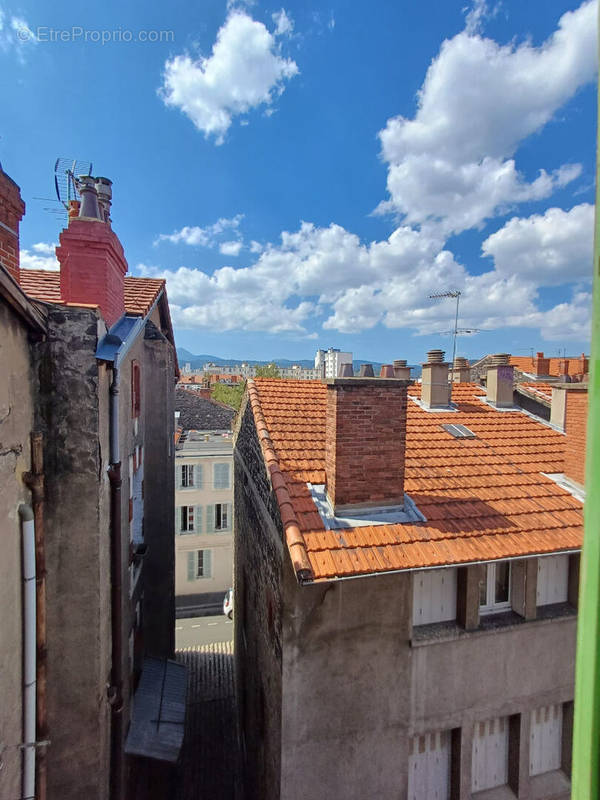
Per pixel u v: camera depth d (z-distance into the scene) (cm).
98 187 736
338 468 584
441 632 582
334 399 586
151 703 829
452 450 818
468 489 689
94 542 518
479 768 618
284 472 658
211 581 2216
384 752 560
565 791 636
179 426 2478
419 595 600
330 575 485
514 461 802
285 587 533
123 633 681
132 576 806
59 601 510
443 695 580
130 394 754
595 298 123
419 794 593
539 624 619
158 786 855
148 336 988
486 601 636
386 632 556
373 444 597
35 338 470
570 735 655
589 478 128
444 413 999
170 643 1031
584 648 129
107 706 562
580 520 644
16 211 489
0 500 399
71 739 517
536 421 1012
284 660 532
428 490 671
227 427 2667
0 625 394
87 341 507
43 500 489
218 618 2047
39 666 465
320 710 540
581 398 725
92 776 525
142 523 906
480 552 554
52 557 506
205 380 5269
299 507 583
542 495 695
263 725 701
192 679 1412
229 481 2228
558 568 665
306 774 538
